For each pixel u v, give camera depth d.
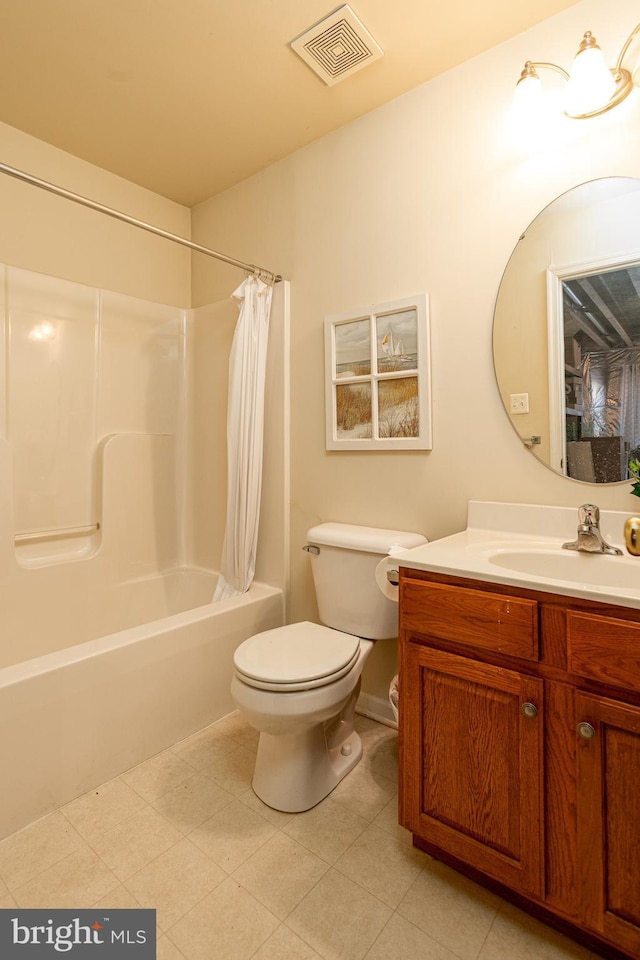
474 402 1.60
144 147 2.08
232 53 1.58
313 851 1.26
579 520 1.30
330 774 1.50
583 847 0.95
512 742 1.04
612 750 0.92
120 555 2.24
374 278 1.83
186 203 2.55
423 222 1.70
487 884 1.16
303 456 2.09
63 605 2.02
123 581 2.25
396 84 1.71
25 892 1.14
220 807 1.42
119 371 2.29
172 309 2.51
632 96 1.31
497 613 1.05
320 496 2.03
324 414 2.00
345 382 1.91
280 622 2.10
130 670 1.57
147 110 1.85
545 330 1.46
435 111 1.67
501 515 1.53
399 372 1.75
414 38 1.51
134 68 1.64
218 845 1.28
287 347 2.12
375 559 1.63
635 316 1.32
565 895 0.97
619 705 0.90
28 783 1.34
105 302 2.23
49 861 1.22
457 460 1.64
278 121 1.91
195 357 2.54
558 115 1.42
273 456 2.15
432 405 1.69
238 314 2.30
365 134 1.86
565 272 1.42
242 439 2.09
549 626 0.99
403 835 1.32
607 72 1.22
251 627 1.97
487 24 1.46
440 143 1.66
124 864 1.22
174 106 1.82
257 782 1.48
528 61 1.39
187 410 2.57
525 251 1.49
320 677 1.33
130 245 2.35
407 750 1.21
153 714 1.64
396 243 1.77
